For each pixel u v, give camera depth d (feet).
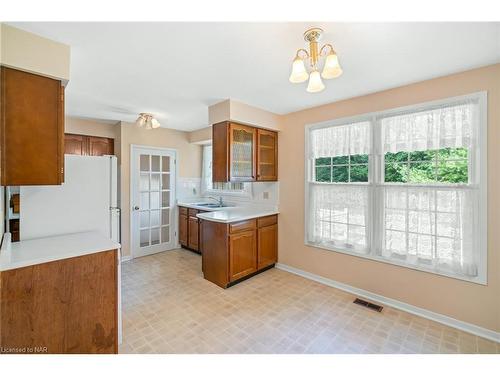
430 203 7.32
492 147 6.38
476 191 6.59
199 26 4.77
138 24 4.68
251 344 6.21
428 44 5.40
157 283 9.96
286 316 7.53
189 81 7.55
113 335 5.67
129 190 13.00
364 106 8.68
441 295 7.19
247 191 13.29
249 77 7.26
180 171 15.46
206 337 6.49
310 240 10.37
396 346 6.14
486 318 6.49
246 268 10.19
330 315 7.59
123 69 6.72
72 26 4.71
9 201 7.13
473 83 6.61
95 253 5.43
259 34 5.06
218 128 9.88
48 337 4.85
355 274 9.04
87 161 7.18
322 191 9.98
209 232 10.16
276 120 11.16
